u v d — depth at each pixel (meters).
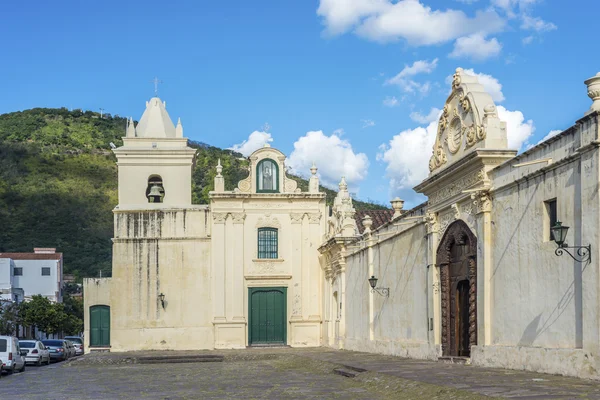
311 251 45.16
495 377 17.30
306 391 19.53
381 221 44.72
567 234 17.00
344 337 38.94
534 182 18.69
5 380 27.62
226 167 98.69
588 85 16.20
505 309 20.28
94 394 20.67
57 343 47.94
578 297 16.55
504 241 20.39
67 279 94.19
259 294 44.84
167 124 45.84
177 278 44.09
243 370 29.88
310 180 45.81
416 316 27.78
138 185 44.72
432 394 15.52
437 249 25.50
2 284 79.94
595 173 15.74
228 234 44.59
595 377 15.71
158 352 42.12
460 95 23.30
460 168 22.69
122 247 44.06
